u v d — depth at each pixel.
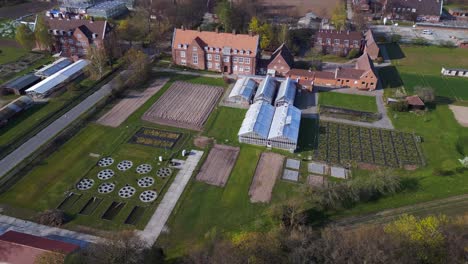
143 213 63.31
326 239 51.94
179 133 85.44
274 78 107.69
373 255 47.19
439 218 57.59
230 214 63.53
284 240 53.59
